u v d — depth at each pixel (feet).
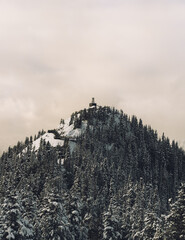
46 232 196.13
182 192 144.66
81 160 597.93
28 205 222.28
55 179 417.28
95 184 440.86
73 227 228.43
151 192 458.50
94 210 311.47
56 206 197.98
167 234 141.69
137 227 254.88
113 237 228.63
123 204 352.90
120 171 554.46
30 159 580.30
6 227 164.86
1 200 235.81
